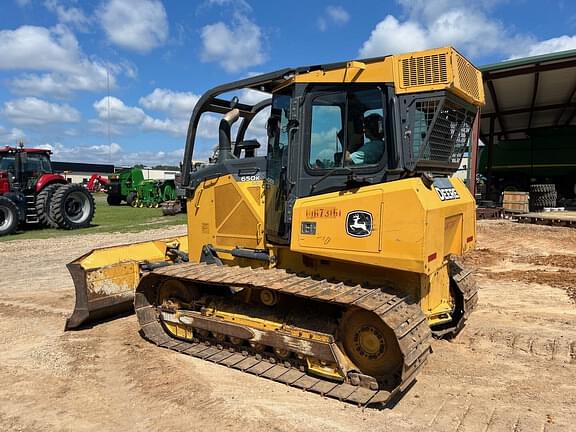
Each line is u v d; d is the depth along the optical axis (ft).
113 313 23.22
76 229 58.54
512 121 89.51
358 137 15.98
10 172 57.16
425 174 15.07
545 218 54.70
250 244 19.60
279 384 15.93
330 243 15.70
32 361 18.15
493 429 13.20
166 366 17.57
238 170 20.06
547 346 19.36
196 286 19.54
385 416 13.89
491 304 25.54
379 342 14.87
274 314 17.31
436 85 14.74
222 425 13.48
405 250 14.30
